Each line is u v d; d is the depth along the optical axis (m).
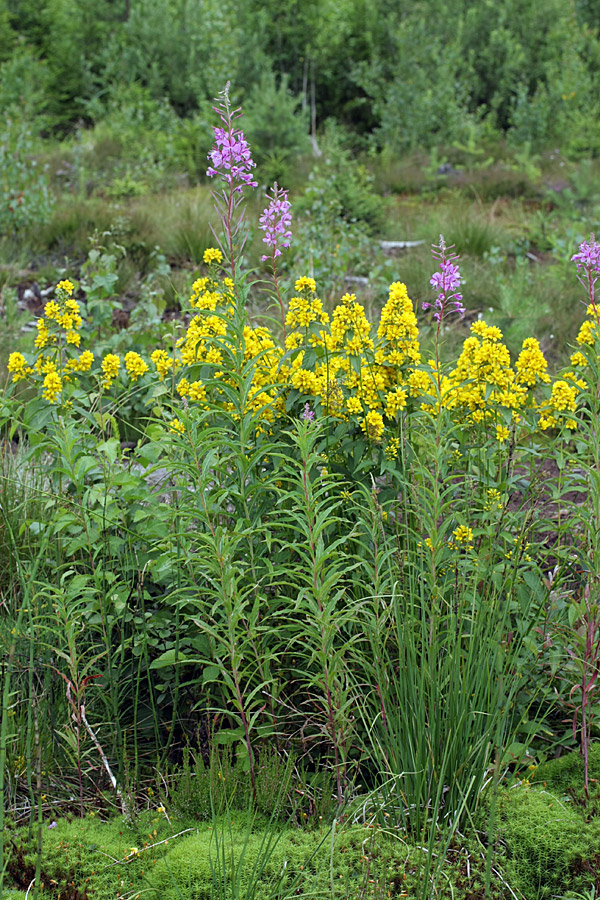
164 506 2.64
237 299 2.46
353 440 2.75
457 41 17.59
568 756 2.54
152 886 2.13
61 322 2.96
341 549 2.70
